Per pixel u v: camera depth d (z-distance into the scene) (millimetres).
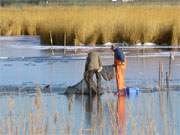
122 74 39062
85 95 39281
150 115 27281
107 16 89062
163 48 71938
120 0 172375
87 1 178750
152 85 42156
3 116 29500
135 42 77750
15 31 103438
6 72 50781
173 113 31078
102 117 29516
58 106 34500
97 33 78562
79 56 62906
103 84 42688
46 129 24609
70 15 94312
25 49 73812
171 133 26766
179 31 76375
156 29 78250
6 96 37938
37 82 44344
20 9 132875
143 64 54844
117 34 79000
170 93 38656
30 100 35250
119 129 28094
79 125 29516
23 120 26750
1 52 70188
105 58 61188
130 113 29516
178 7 108375
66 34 78625
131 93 38625
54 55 64562
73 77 46906
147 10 98250
